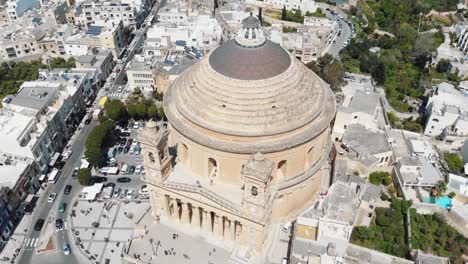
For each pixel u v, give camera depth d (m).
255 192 86.94
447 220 120.12
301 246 101.00
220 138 91.56
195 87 95.81
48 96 163.38
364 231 114.31
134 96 189.12
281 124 90.75
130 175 150.62
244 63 92.31
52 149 156.00
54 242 127.38
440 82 199.50
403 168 132.00
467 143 150.38
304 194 105.94
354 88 174.25
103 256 122.75
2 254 124.19
